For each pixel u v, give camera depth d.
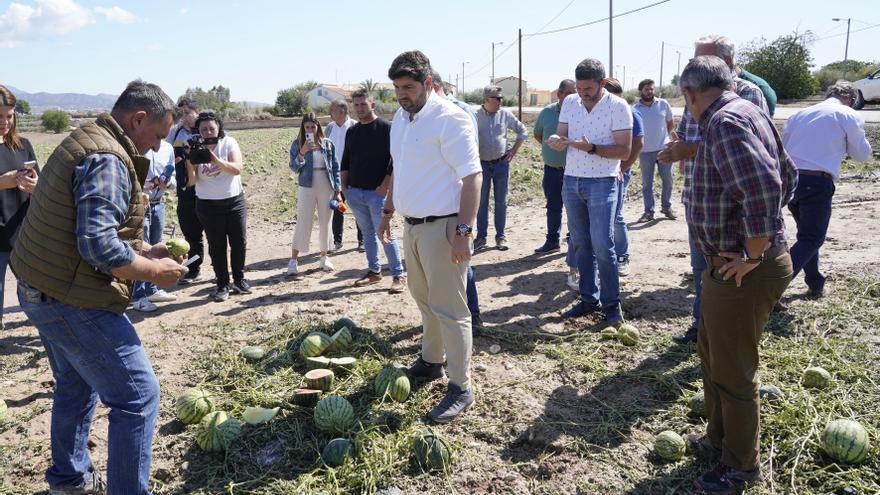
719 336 3.64
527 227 11.84
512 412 4.82
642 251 9.39
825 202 6.12
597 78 6.04
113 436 3.50
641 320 6.60
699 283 5.75
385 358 5.86
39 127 58.03
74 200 3.26
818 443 4.12
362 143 7.70
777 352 5.48
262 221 14.66
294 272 9.20
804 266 6.69
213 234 7.80
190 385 5.56
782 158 3.67
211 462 4.40
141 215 3.63
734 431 3.71
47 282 3.31
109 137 3.39
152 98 3.57
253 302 7.88
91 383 3.53
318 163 8.91
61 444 3.90
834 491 3.79
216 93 89.88
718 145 3.39
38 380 5.84
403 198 4.70
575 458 4.28
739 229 3.54
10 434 4.91
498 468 4.20
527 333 6.36
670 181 11.41
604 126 6.14
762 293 3.52
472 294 6.41
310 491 3.94
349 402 5.00
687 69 3.65
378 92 73.88
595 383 5.27
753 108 3.51
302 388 5.23
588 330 6.39
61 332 3.41
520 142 9.71
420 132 4.50
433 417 4.74
